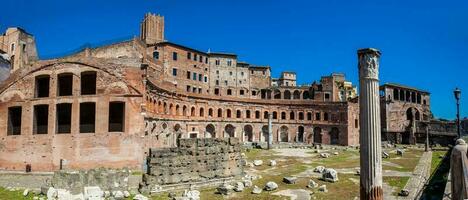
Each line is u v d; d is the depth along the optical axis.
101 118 54.88
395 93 123.94
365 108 16.36
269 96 131.12
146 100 59.12
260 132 112.69
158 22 119.75
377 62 16.53
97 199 35.06
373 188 16.06
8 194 38.44
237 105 108.88
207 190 39.91
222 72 124.12
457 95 31.94
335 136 113.69
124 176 38.47
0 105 59.06
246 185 41.59
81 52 77.69
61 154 54.66
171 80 105.69
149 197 36.34
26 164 55.88
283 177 46.72
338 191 38.09
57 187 36.47
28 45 93.25
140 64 57.22
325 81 126.75
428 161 58.12
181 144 41.94
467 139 38.66
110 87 55.81
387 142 109.06
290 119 115.69
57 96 56.53
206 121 99.56
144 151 55.72
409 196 32.97
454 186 17.22
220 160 44.50
